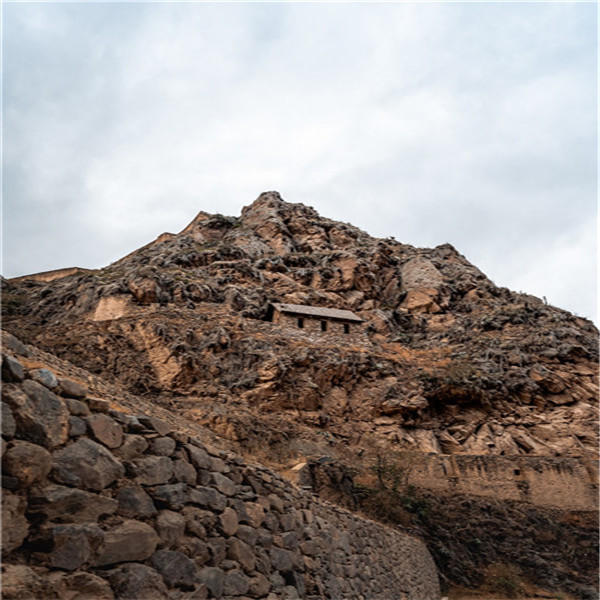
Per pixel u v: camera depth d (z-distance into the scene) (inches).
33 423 160.9
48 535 155.2
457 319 2271.2
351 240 2970.0
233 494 263.9
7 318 1646.2
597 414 1547.7
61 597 151.9
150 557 189.5
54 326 1486.2
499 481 1114.7
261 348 1499.8
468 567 920.9
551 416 1566.2
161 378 1300.4
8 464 148.3
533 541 1011.3
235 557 245.6
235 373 1408.7
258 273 2191.2
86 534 166.9
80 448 176.1
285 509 323.9
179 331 1488.7
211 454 257.9
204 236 2859.3
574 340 1919.3
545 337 1931.6
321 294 2174.0
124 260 2679.6
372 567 477.1
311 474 874.1
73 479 169.2
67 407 177.2
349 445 1288.1
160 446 216.7
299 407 1373.0
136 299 1688.0
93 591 162.4
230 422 1083.3
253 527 273.4
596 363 1802.4
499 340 1961.1
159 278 1819.6
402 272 2765.7
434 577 823.1
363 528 484.7
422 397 1507.1
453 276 2733.8
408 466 1099.3
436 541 937.5
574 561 986.1
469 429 1485.0
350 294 2324.1
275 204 3179.1
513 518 1050.1
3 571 138.6
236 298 1876.2
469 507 1055.0
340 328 1854.1
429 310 2394.2
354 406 1482.5
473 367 1727.4
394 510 935.0
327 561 367.6
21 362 179.6
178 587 198.5
